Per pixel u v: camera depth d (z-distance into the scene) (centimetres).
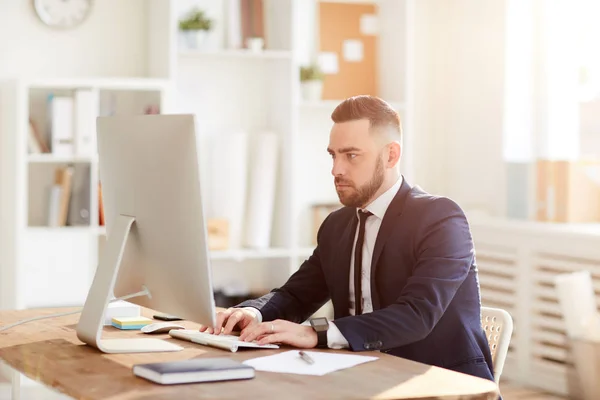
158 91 527
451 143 634
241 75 584
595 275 494
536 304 533
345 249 279
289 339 238
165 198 231
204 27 552
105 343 246
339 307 281
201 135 577
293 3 557
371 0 612
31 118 515
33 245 502
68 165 527
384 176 269
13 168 503
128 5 558
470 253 261
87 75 552
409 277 261
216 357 228
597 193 548
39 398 482
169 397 185
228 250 553
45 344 246
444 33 634
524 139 593
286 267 568
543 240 526
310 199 606
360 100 269
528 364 540
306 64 602
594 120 554
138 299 256
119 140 249
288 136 562
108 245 246
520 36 590
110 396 187
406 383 200
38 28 542
